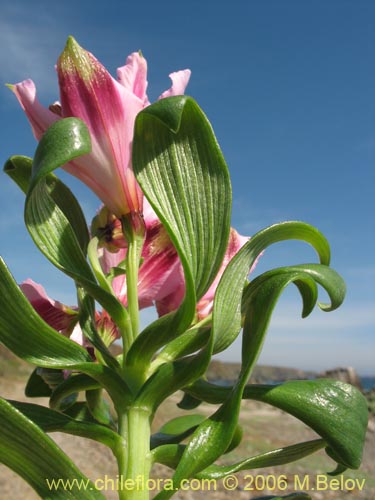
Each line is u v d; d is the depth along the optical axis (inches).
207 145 4.6
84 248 5.6
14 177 5.8
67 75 5.0
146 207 5.8
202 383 5.2
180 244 4.4
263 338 4.5
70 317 5.7
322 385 4.8
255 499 5.6
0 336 4.4
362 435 4.7
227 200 4.7
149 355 4.8
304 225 5.4
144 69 5.5
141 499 4.5
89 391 5.6
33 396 6.6
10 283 4.2
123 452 4.6
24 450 4.1
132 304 5.1
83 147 4.1
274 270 5.1
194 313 4.5
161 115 4.2
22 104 5.2
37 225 4.7
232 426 4.4
